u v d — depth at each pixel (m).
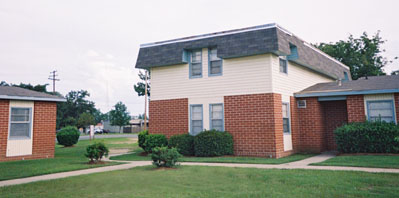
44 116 16.61
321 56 20.58
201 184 8.05
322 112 17.23
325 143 17.19
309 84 19.11
